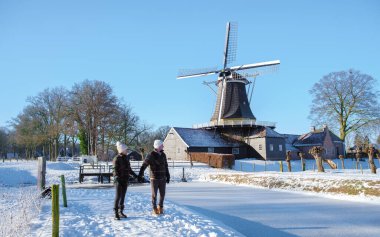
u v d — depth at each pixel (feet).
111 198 50.19
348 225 31.17
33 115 220.43
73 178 112.37
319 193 56.75
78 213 35.19
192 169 130.00
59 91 222.48
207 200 50.75
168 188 75.20
